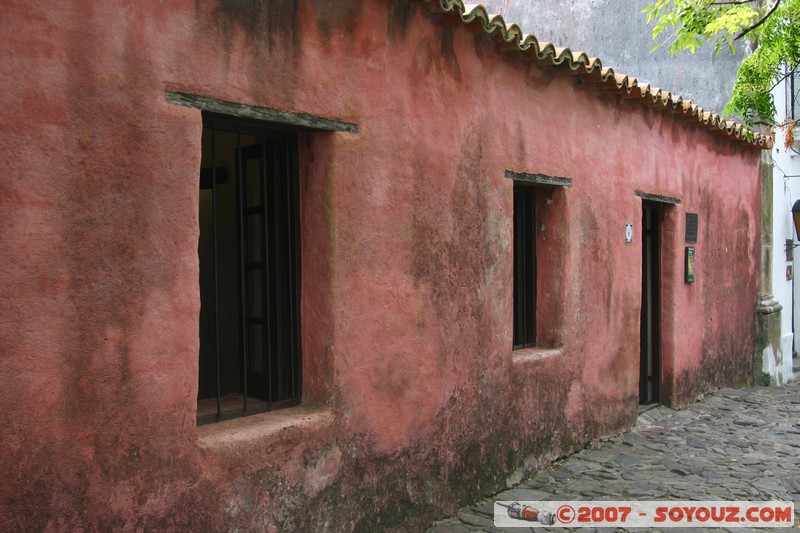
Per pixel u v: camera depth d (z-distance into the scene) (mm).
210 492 3664
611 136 7375
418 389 4980
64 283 3094
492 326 5711
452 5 4902
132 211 3320
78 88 3125
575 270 6809
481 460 5613
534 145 6156
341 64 4348
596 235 7133
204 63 3607
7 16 2912
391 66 4703
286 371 4531
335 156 4320
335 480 4359
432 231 5078
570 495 5812
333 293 4344
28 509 2982
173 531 3500
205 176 5273
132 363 3332
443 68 5145
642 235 8883
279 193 4516
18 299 2953
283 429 4039
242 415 4242
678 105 8266
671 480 6273
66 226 3098
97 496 3209
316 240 4395
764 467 6746
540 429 6340
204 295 5457
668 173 8641
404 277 4844
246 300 4754
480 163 5539
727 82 10562
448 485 5270
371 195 4574
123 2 3273
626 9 11391
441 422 5199
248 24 3811
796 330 13508
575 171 6766
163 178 3434
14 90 2934
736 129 9875
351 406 4461
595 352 7168
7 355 2920
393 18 4699
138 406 3355
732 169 10570
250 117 3863
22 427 2965
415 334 4945
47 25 3027
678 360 9094
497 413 5785
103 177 3215
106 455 3242
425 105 4988
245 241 4773
